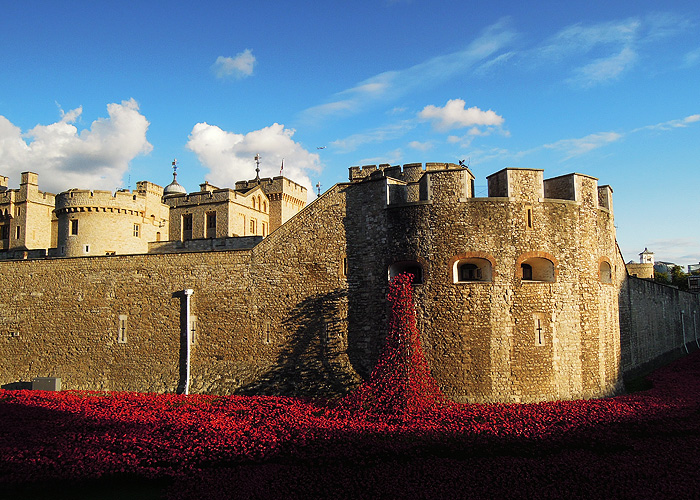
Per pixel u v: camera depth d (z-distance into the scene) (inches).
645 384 1166.3
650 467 581.3
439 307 948.6
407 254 979.3
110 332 1199.6
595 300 1008.9
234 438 686.5
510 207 958.4
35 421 800.9
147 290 1186.6
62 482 583.8
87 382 1189.7
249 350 1093.8
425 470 581.0
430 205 974.4
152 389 1121.4
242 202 1897.1
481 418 770.2
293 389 1008.9
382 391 836.6
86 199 1608.0
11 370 1261.1
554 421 751.7
